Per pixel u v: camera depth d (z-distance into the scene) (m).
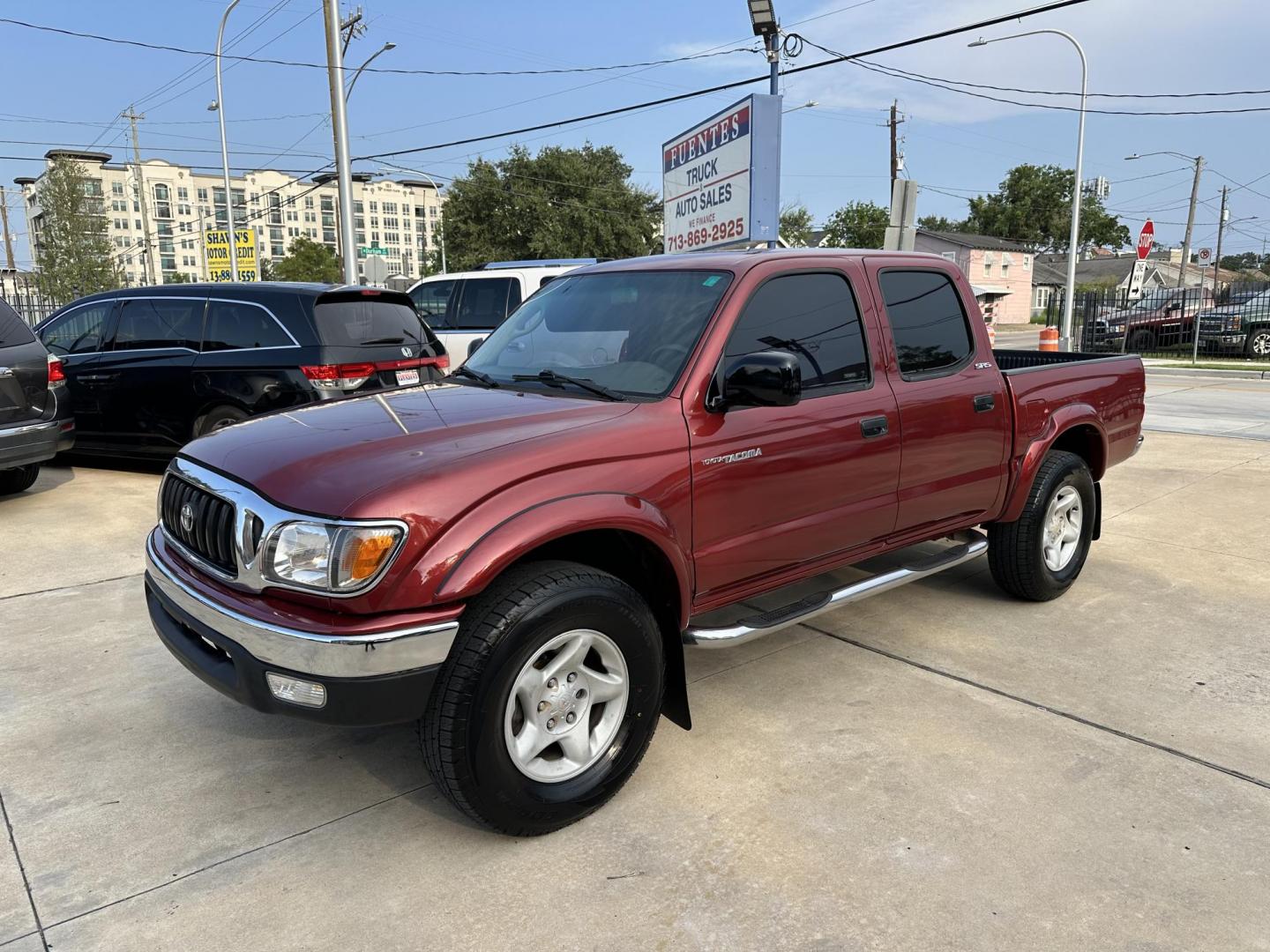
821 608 3.56
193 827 2.87
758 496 3.27
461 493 2.55
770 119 10.06
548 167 49.16
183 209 149.75
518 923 2.42
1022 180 74.25
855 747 3.34
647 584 3.13
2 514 6.70
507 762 2.65
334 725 2.50
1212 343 21.77
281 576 2.53
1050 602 4.90
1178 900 2.50
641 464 2.92
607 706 2.94
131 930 2.40
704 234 11.94
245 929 2.40
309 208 161.50
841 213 63.97
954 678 3.94
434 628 2.48
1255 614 4.71
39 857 2.71
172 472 3.14
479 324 10.58
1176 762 3.23
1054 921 2.42
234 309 7.29
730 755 3.29
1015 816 2.90
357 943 2.35
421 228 174.38
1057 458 4.70
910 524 3.99
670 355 3.23
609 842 2.78
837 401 3.55
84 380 7.79
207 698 3.77
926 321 4.06
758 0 13.20
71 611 4.73
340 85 16.62
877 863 2.67
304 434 2.96
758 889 2.55
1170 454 9.27
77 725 3.53
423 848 2.76
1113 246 82.25
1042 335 12.86
